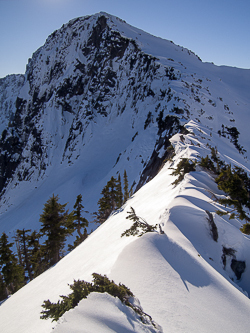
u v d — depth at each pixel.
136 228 9.81
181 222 9.49
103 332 3.60
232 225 10.23
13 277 27.31
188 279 6.11
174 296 5.25
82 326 3.69
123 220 16.33
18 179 131.75
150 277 5.86
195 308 5.01
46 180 115.88
